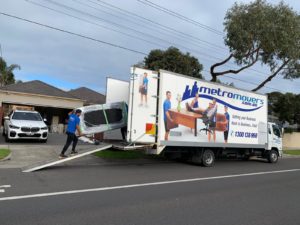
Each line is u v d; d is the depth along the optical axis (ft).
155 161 56.29
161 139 46.52
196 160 53.47
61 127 113.09
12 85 118.83
